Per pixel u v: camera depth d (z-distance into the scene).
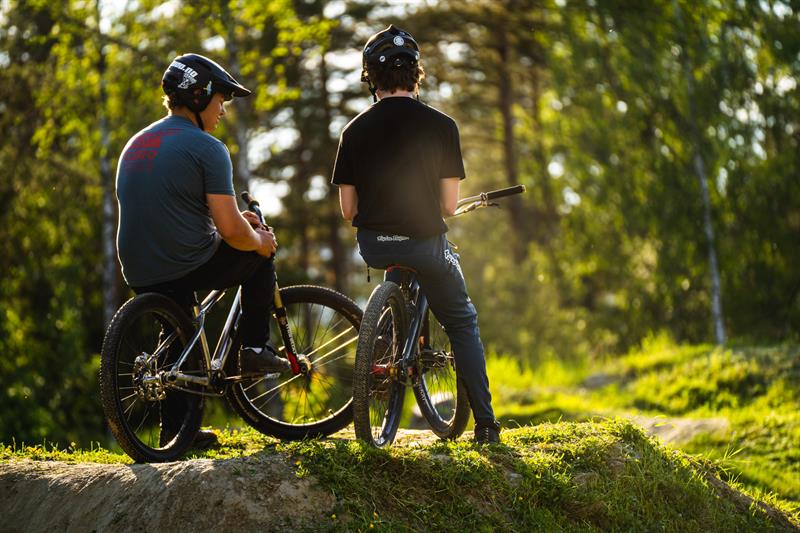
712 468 5.01
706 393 9.88
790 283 15.38
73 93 13.41
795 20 14.22
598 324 20.11
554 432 4.59
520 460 4.14
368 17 21.62
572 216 19.97
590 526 3.96
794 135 15.13
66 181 14.68
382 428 4.41
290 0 12.55
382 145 4.18
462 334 4.47
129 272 4.08
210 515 3.40
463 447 4.18
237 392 4.56
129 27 13.02
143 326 4.17
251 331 4.25
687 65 15.34
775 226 15.24
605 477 4.26
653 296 18.25
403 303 4.42
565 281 22.12
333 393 4.78
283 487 3.51
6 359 14.72
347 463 3.69
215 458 3.94
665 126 15.82
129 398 4.07
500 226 32.84
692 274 16.16
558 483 4.02
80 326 15.44
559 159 22.73
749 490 5.46
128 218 4.00
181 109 4.11
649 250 18.52
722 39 14.88
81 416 15.48
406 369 4.39
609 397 11.02
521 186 4.47
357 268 32.69
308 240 29.72
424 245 4.21
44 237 14.98
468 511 3.72
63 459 4.46
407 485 3.73
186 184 3.96
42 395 14.93
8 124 14.03
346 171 4.27
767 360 10.12
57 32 13.01
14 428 14.09
